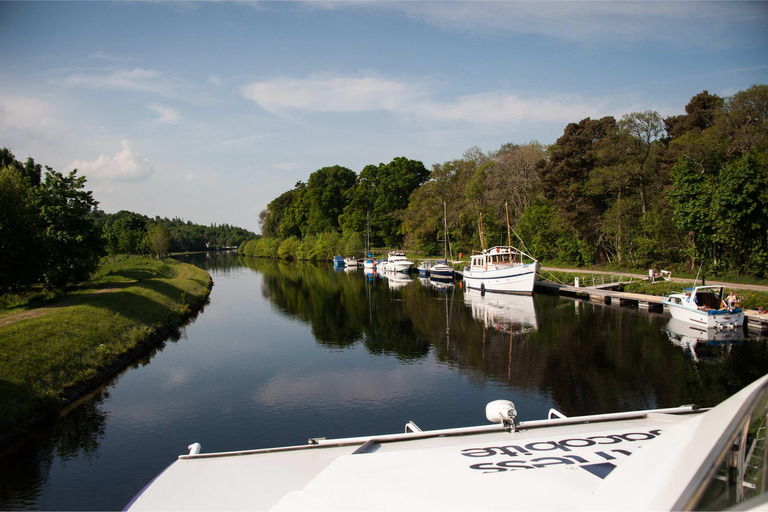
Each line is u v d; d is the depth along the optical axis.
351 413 13.84
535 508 2.60
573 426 5.02
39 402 13.29
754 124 34.66
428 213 69.75
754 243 29.91
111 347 19.02
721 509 1.79
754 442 1.97
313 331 26.19
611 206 44.44
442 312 31.56
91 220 30.84
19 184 23.19
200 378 17.39
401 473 3.17
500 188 59.00
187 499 3.48
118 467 10.59
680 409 5.62
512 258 41.50
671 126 52.19
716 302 23.67
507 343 22.19
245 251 152.25
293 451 4.43
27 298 24.00
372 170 101.81
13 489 9.70
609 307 30.88
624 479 2.11
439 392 15.58
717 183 31.41
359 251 85.50
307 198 109.75
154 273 44.16
